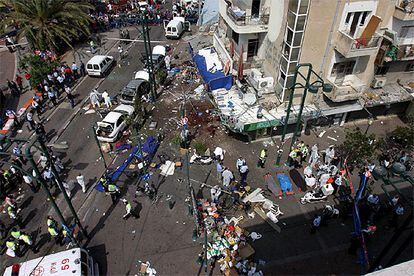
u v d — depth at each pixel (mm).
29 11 34750
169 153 24625
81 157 24406
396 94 25719
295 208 20406
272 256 17781
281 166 23344
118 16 45125
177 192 21531
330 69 23562
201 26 39188
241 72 25984
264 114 24125
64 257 15898
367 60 23219
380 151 24391
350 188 21250
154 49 36594
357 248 17875
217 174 22828
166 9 49312
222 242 18125
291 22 21188
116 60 36844
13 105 30109
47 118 28328
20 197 21469
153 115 28344
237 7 25875
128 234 19016
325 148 24781
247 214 19938
